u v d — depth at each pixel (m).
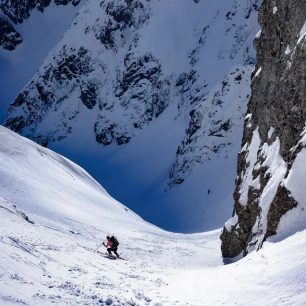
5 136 65.88
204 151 130.25
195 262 36.03
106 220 54.72
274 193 25.48
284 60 30.52
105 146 195.25
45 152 76.06
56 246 23.88
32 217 37.56
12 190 48.47
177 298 15.66
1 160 56.44
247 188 33.12
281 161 27.14
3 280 12.23
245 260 19.27
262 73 34.62
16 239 18.84
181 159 135.62
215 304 14.31
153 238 50.03
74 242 30.95
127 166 174.88
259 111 34.56
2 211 29.88
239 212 33.59
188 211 113.31
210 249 44.75
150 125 193.25
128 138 191.88
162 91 199.12
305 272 14.11
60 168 73.25
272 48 32.94
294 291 13.48
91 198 65.88
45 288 13.15
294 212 21.03
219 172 121.19
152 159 172.62
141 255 35.91
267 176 28.45
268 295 13.78
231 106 133.88
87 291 14.11
